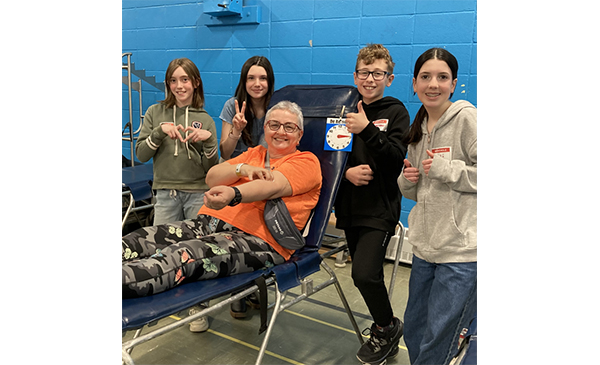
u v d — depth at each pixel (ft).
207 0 11.05
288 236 5.70
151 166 10.26
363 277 5.76
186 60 7.09
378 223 5.96
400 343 7.07
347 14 10.14
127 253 5.27
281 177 5.79
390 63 6.20
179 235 5.76
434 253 4.57
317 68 10.71
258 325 7.55
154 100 13.26
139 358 6.44
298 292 8.94
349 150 6.30
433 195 4.55
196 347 6.81
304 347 6.86
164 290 4.73
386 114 6.08
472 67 9.05
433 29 9.30
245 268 5.43
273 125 6.28
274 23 11.03
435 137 4.57
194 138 6.86
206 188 7.34
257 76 7.37
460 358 3.30
